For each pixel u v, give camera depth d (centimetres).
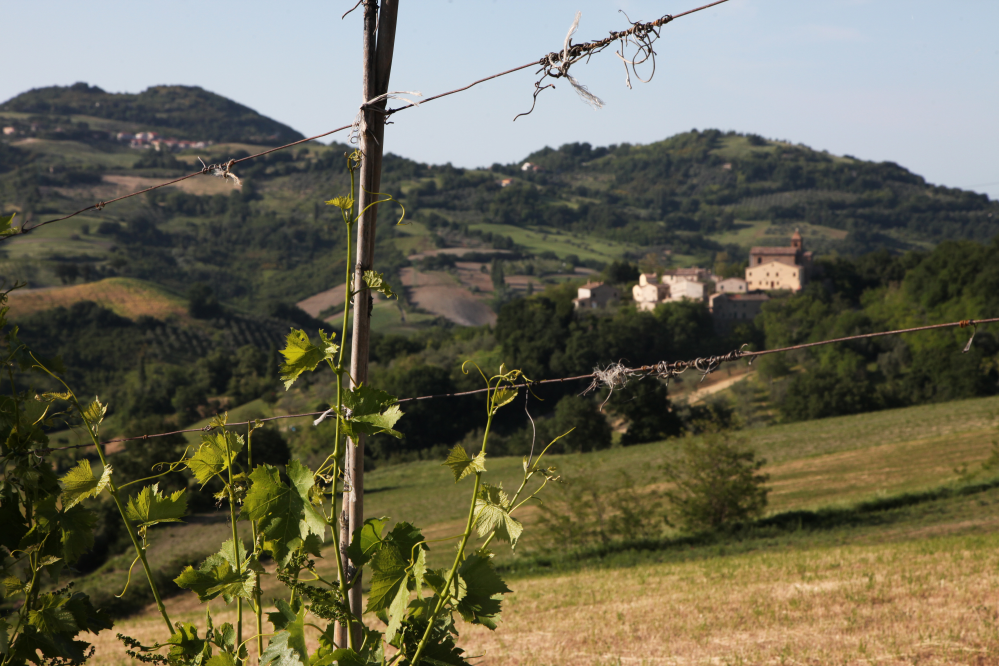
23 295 14575
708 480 3095
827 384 8212
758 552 2669
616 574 2325
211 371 11256
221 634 282
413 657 256
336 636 343
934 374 8494
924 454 4569
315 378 9706
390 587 257
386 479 6719
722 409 8225
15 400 273
